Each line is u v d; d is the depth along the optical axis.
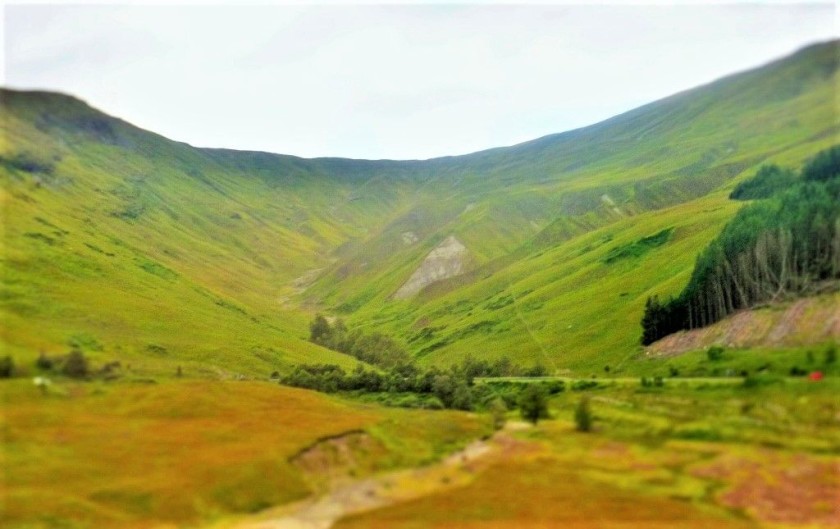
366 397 197.75
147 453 118.25
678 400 149.00
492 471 122.81
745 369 155.12
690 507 103.75
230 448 123.00
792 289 170.25
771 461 114.50
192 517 100.00
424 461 130.12
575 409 161.50
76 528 93.50
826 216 170.00
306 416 148.75
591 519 99.94
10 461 109.50
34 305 193.62
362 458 128.75
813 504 101.81
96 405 140.25
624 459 124.19
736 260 188.25
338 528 98.75
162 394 152.00
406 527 98.56
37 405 134.50
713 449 122.81
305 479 116.81
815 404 127.62
